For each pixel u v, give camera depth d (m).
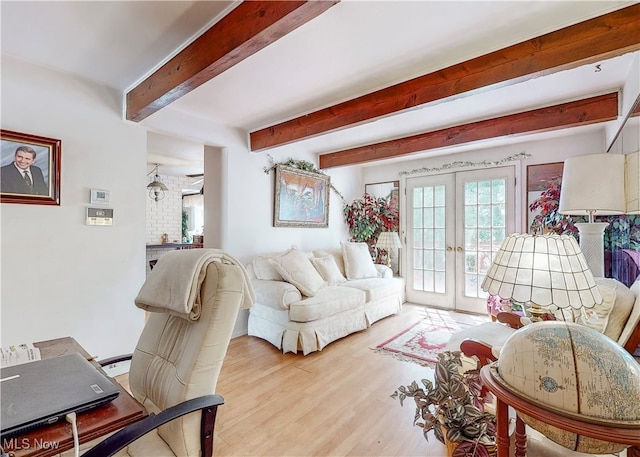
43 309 2.17
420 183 4.92
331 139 3.95
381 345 3.16
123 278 2.55
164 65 2.11
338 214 5.05
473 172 4.38
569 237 1.36
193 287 1.14
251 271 3.54
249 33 1.52
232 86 2.47
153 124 2.77
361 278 4.29
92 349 2.38
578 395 0.79
